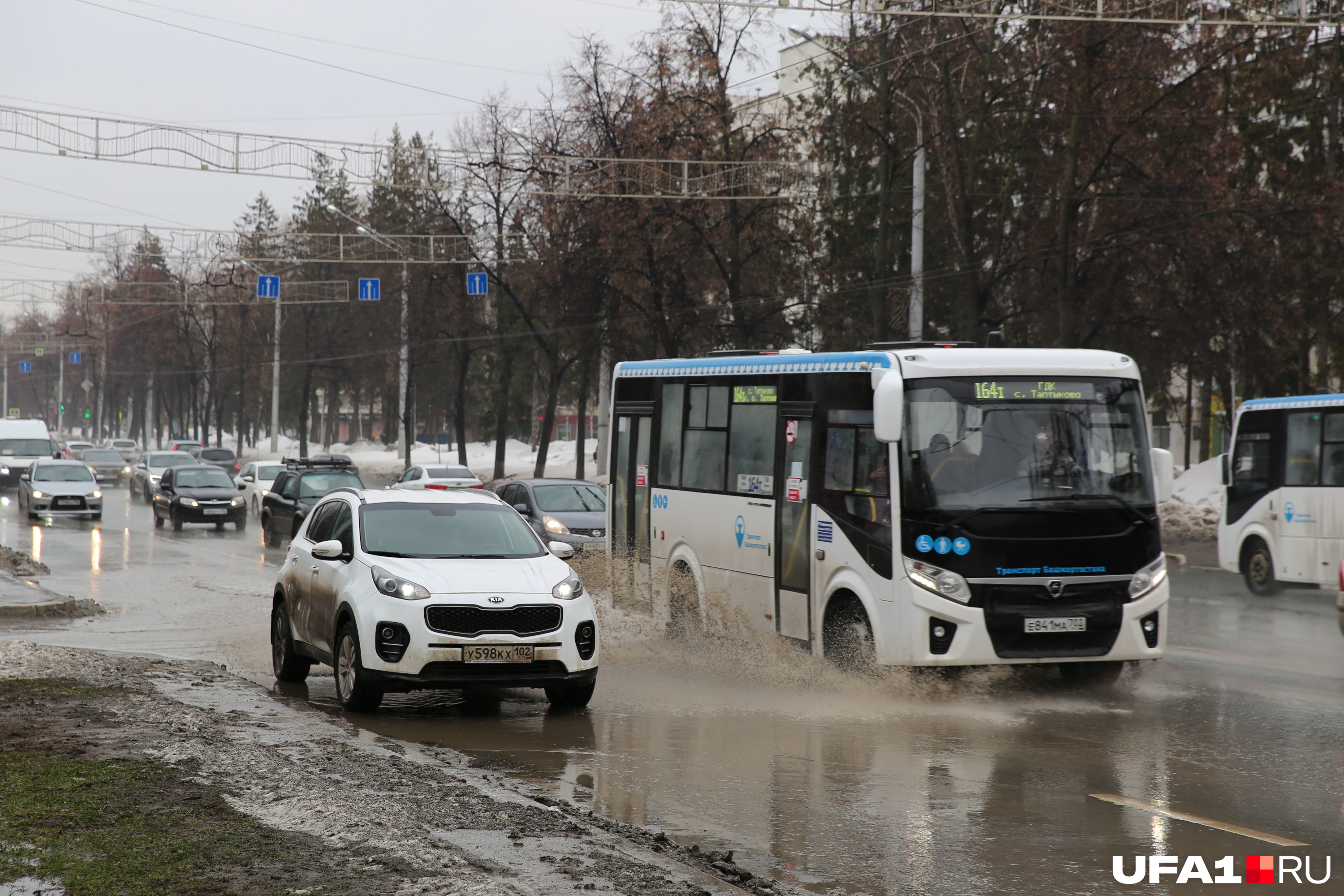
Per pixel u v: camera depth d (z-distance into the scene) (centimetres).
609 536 2905
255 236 9944
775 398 2308
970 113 6241
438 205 9619
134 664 2084
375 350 14588
